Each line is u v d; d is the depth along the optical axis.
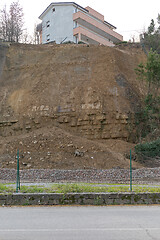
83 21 46.59
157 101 26.56
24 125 25.88
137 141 24.80
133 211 8.43
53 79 28.75
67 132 24.47
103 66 29.36
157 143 21.84
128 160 20.81
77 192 9.88
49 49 32.59
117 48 36.62
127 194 9.66
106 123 24.88
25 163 19.28
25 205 9.25
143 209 8.76
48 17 48.78
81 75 28.72
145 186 12.60
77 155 20.36
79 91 27.09
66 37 43.12
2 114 27.39
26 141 21.86
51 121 25.73
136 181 15.49
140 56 35.06
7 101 28.41
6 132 26.28
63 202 9.38
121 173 17.08
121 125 24.91
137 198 9.66
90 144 21.92
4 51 32.94
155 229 6.34
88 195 9.48
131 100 27.06
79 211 8.38
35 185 12.19
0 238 5.56
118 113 25.28
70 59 30.50
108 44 49.84
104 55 30.56
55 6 47.00
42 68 30.17
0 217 7.50
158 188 11.02
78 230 6.22
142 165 20.44
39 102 26.91
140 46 37.16
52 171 16.95
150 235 5.85
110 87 27.22
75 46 32.25
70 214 7.92
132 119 25.64
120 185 13.13
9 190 10.35
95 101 25.77
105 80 27.88
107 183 14.42
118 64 30.28
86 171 17.14
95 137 24.48
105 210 8.56
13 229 6.27
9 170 17.12
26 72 30.55
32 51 32.69
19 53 32.62
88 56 30.61
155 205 9.48
